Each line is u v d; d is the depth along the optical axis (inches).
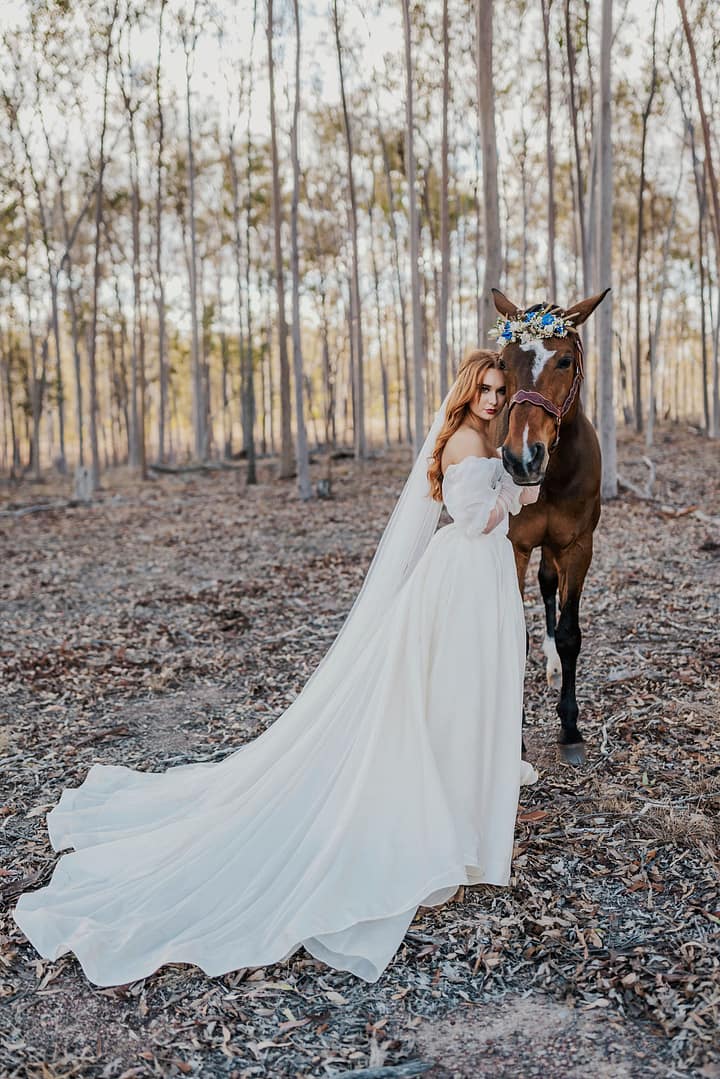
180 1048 99.7
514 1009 103.5
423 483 140.7
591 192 644.7
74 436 2023.9
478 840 123.7
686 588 297.3
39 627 307.3
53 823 151.4
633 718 187.8
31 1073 95.6
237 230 888.3
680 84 842.2
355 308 810.8
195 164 1037.2
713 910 119.8
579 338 143.5
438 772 121.8
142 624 303.9
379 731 124.0
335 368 1364.4
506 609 128.0
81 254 1159.6
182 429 2112.5
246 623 297.1
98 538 516.4
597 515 172.1
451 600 125.3
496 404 130.5
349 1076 92.7
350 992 108.2
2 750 191.3
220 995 108.2
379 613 139.4
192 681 238.8
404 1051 97.6
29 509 676.1
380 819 122.1
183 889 126.0
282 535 482.6
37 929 120.2
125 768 171.9
